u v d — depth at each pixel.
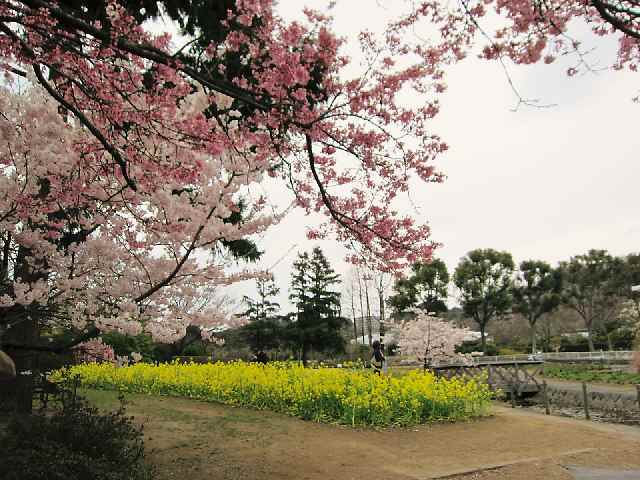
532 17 4.05
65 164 5.42
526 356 38.94
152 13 6.70
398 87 4.53
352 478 5.81
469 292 46.72
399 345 22.17
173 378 13.23
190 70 4.18
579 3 4.10
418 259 6.04
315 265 39.47
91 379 15.15
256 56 4.48
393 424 9.03
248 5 4.27
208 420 9.39
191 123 4.71
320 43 4.26
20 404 7.11
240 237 5.95
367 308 35.38
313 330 36.22
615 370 23.73
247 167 5.66
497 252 46.34
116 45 4.03
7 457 3.68
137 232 5.83
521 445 7.62
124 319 5.34
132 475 4.34
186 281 5.95
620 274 45.06
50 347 5.50
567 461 6.59
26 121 5.39
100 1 5.38
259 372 11.77
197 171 5.02
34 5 3.88
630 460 6.66
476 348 47.91
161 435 8.00
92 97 4.57
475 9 4.21
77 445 4.29
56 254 5.70
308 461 6.56
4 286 5.61
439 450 7.27
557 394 15.08
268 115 4.51
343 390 9.47
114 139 5.18
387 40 4.45
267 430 8.52
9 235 5.94
